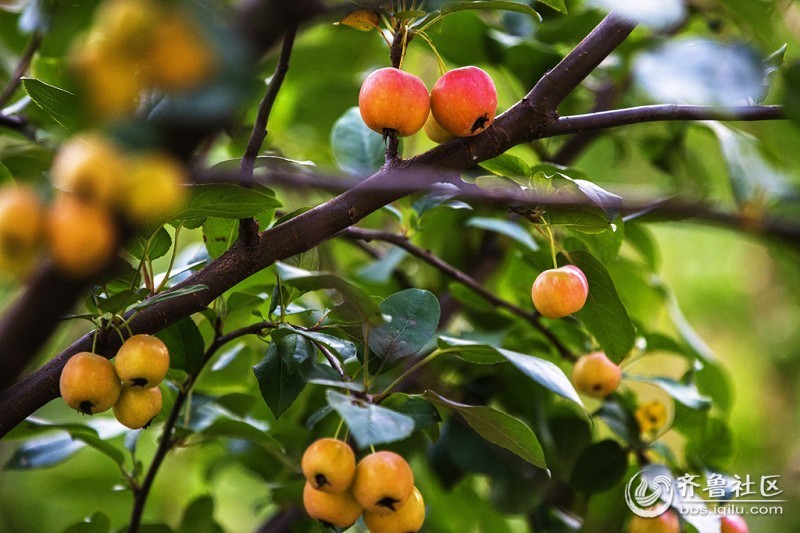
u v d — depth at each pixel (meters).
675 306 2.06
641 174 2.88
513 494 1.95
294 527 1.93
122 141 1.53
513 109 1.78
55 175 1.60
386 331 1.77
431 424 1.76
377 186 1.75
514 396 1.96
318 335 1.76
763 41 1.70
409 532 1.74
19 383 1.74
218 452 2.20
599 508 1.92
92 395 1.72
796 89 1.75
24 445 1.92
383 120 1.76
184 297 1.74
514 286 2.01
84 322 2.01
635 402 1.97
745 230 1.96
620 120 1.78
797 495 3.09
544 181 1.79
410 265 2.23
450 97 1.76
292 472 1.92
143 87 1.51
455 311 2.04
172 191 1.58
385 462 1.72
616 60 2.01
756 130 2.24
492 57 2.02
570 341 1.97
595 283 1.85
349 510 1.73
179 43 1.45
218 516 2.78
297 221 1.75
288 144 2.27
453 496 2.04
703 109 1.78
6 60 2.03
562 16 2.01
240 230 1.74
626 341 1.87
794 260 2.32
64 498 2.19
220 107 1.47
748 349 3.77
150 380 1.73
